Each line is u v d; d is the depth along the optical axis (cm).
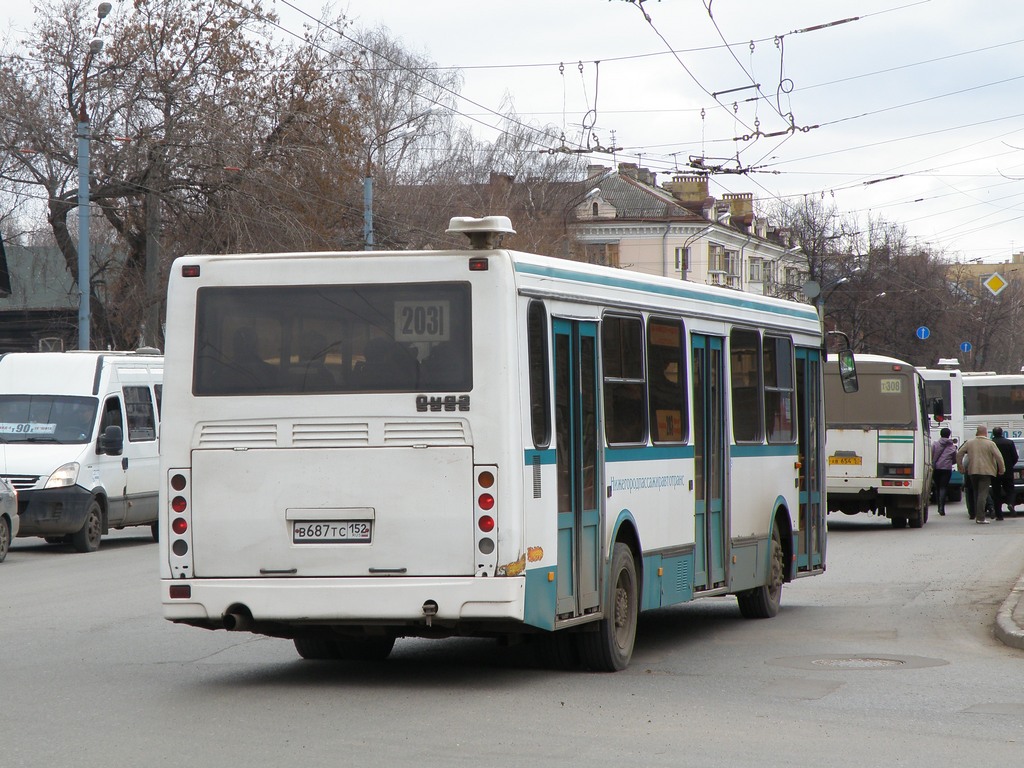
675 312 1354
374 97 5941
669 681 1135
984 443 3375
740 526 1513
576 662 1198
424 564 1030
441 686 1087
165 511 1066
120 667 1184
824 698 1055
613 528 1193
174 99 4069
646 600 1262
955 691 1095
